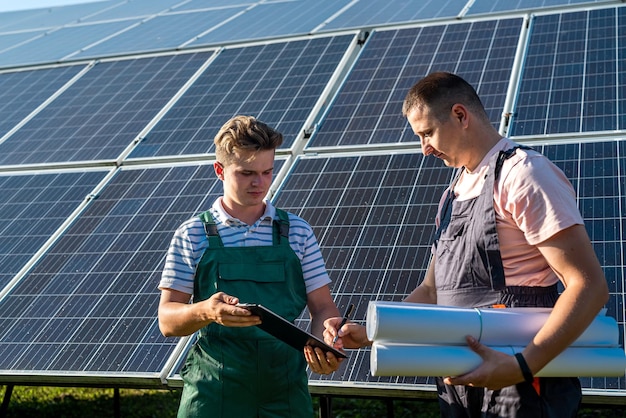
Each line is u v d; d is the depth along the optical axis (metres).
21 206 6.54
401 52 7.27
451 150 3.46
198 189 6.15
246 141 3.48
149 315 5.17
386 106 6.54
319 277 3.76
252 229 3.68
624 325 4.36
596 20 6.97
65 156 7.06
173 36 9.30
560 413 3.28
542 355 3.10
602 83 6.14
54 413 8.39
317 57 7.57
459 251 3.49
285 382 3.63
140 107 7.54
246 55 8.00
